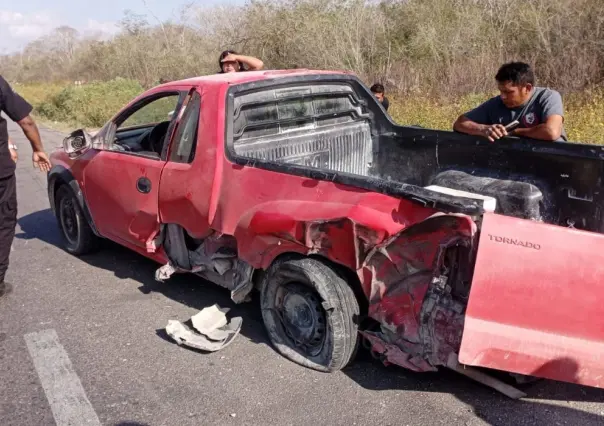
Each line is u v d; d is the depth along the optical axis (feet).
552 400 10.41
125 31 85.92
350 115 16.84
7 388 11.71
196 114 13.65
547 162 12.95
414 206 9.76
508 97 13.56
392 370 11.60
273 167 11.85
